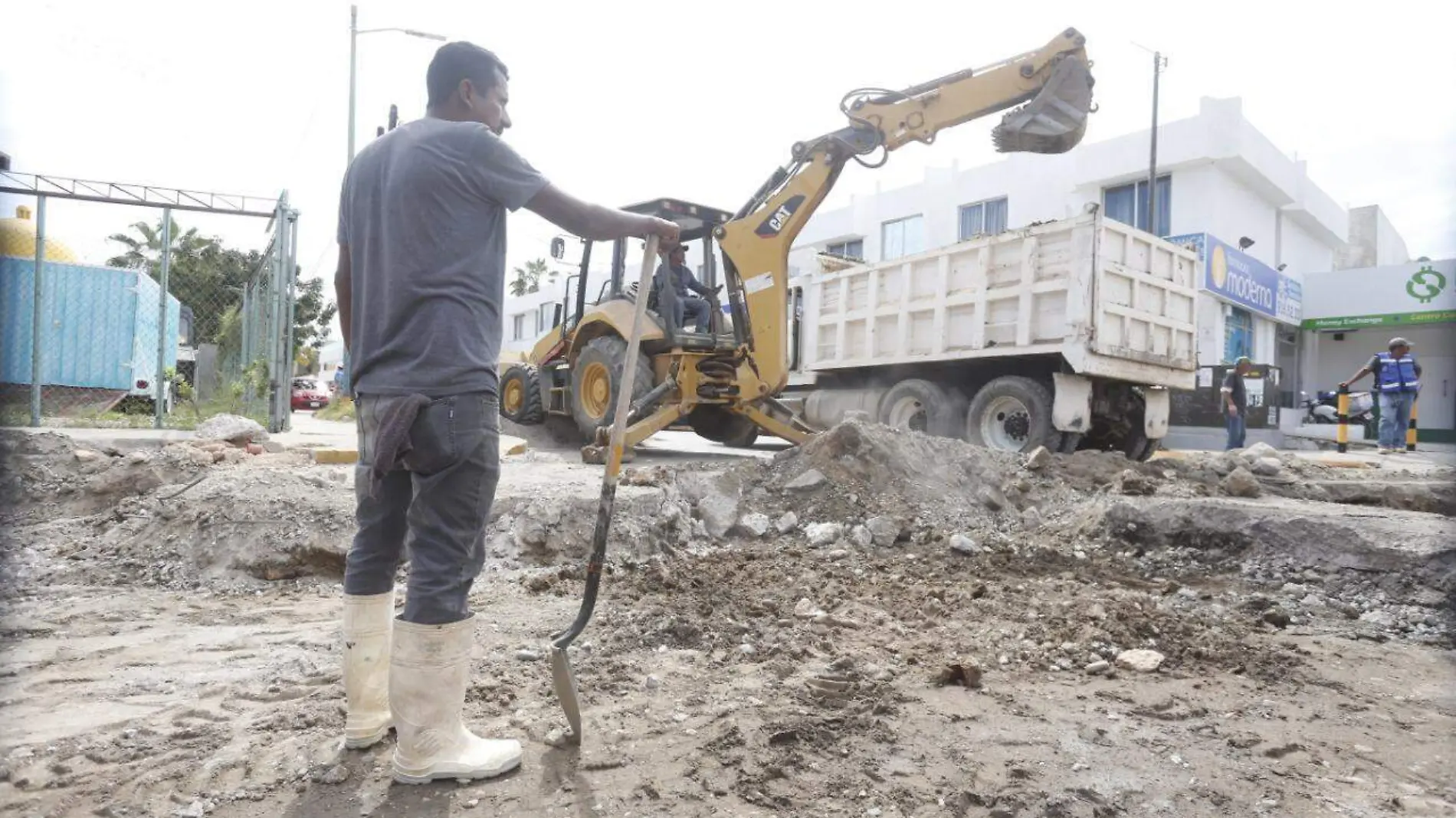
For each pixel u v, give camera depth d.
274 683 2.83
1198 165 19.09
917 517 5.79
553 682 2.45
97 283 11.58
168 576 4.35
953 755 2.36
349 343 2.52
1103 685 3.00
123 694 2.74
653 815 2.00
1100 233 8.58
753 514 5.66
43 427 9.00
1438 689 3.02
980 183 22.72
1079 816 2.05
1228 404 11.78
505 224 2.35
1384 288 21.56
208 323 17.52
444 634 2.16
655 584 4.21
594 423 9.55
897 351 10.62
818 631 3.53
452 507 2.18
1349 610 4.02
